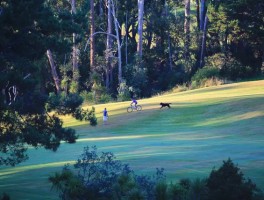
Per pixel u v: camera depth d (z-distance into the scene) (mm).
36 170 68312
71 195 33281
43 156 85188
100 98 191500
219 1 194875
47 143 58875
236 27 193500
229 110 122188
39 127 61219
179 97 156125
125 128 123250
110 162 44875
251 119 111250
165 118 127000
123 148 83750
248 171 56250
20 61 57812
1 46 57844
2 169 74500
